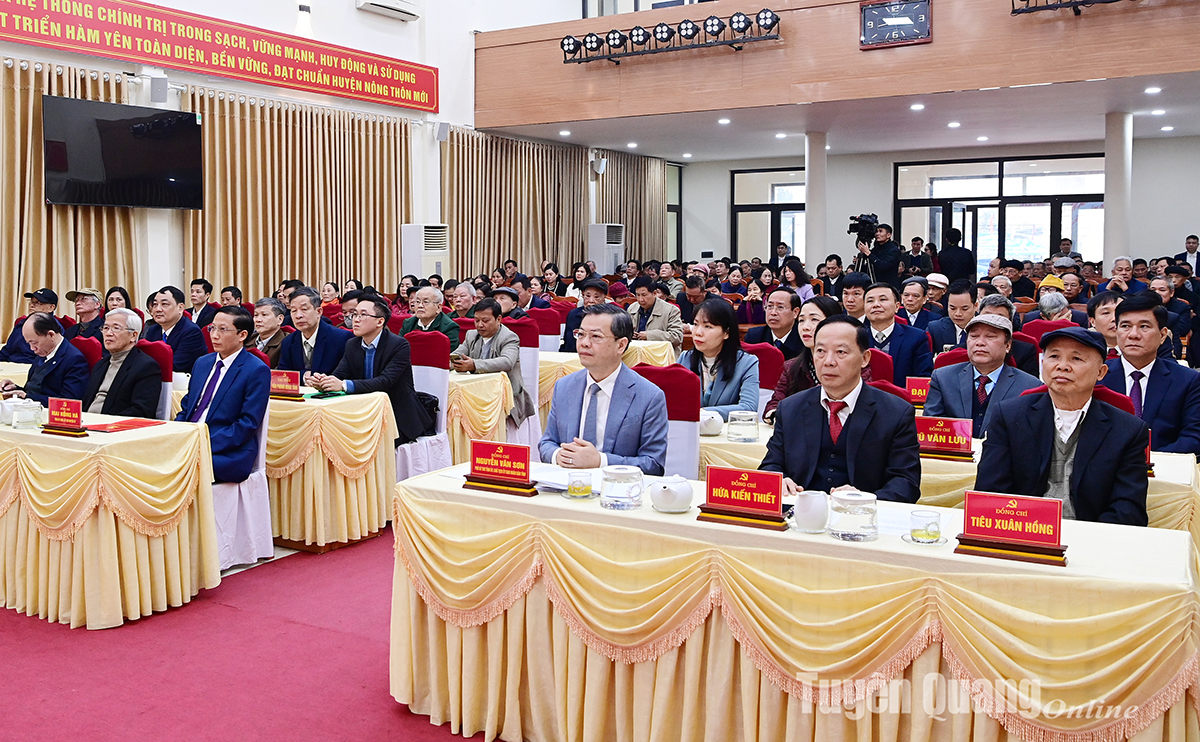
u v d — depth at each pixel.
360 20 10.81
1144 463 2.49
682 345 7.61
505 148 12.89
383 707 2.75
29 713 2.72
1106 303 4.46
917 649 1.96
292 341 5.41
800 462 2.78
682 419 3.21
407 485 2.68
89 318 6.68
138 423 3.77
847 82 9.84
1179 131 12.68
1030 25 8.94
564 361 6.53
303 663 3.08
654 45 10.84
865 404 2.73
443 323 6.29
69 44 8.02
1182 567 1.90
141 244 8.88
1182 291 8.49
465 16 12.08
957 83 9.31
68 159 8.12
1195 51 8.31
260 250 9.83
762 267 13.02
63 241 8.28
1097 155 13.71
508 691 2.48
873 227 10.77
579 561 2.35
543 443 3.20
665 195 16.53
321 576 4.01
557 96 11.62
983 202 14.59
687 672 2.21
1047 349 2.55
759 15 9.97
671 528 2.26
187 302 9.26
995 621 1.89
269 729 2.61
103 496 3.37
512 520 2.47
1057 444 2.62
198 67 9.04
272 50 9.72
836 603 2.03
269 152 9.89
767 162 16.42
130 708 2.75
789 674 2.05
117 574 3.41
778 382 4.18
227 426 4.12
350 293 6.83
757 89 10.31
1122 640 1.79
